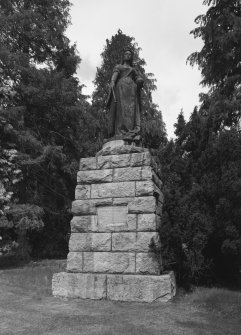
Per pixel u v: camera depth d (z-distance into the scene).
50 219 22.30
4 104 18.17
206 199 10.47
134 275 9.03
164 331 6.66
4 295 9.51
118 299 8.88
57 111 21.20
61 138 22.48
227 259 10.94
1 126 17.34
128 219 9.47
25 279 11.59
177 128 12.27
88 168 10.20
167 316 7.57
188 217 9.48
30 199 19.88
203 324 7.10
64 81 21.06
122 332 6.56
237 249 9.51
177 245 9.42
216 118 17.80
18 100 19.78
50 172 21.22
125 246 9.35
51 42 21.52
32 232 21.89
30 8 21.39
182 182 11.25
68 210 21.84
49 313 7.84
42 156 18.53
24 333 6.57
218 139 11.09
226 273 11.08
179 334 6.53
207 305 8.32
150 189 9.46
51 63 22.95
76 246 9.75
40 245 22.41
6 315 7.68
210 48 20.02
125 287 8.89
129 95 10.95
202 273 9.90
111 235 9.53
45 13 22.08
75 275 9.34
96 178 10.02
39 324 7.05
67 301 8.95
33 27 20.72
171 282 8.84
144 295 8.71
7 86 18.61
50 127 22.00
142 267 9.07
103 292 9.02
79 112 21.55
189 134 12.02
